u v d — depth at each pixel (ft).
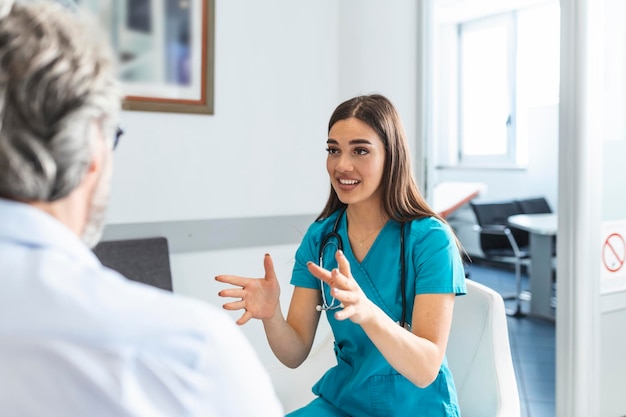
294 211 8.03
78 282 1.38
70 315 1.32
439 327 3.50
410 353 3.14
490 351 4.23
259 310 3.64
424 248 3.71
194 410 1.38
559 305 7.06
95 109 1.50
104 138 1.61
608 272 7.12
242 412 1.45
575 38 6.68
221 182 7.39
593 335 6.97
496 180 16.51
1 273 1.35
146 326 1.35
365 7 8.40
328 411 3.87
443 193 16.14
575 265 6.83
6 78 1.40
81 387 1.31
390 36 8.61
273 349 3.91
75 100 1.45
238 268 7.57
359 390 3.75
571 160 6.81
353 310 2.82
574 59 6.70
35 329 1.30
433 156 9.01
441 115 18.06
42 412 1.31
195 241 7.20
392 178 3.86
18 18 1.49
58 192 1.47
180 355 1.37
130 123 6.71
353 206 4.01
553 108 14.70
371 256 3.91
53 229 1.43
